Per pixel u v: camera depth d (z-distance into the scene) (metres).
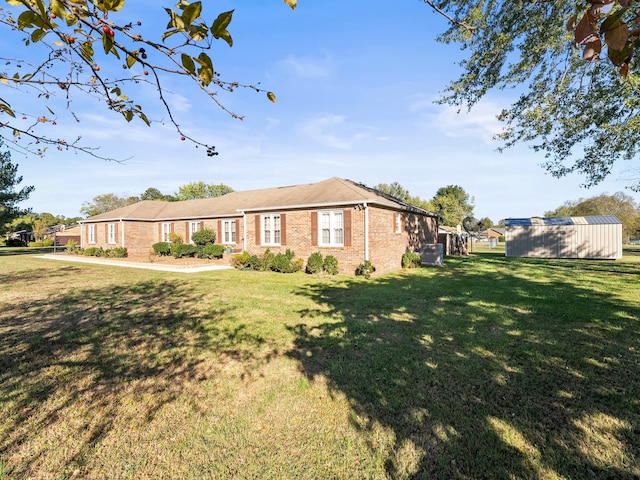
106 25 1.29
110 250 24.70
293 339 5.79
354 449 2.99
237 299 9.14
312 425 3.34
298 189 19.28
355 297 9.30
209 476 2.69
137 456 2.93
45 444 3.09
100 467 2.80
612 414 3.47
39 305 8.62
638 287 10.52
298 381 4.25
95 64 1.70
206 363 4.84
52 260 22.31
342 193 15.12
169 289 10.78
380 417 3.46
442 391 3.96
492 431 3.22
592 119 10.00
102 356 5.12
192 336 6.01
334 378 4.31
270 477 2.68
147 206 28.34
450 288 10.68
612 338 5.69
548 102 9.38
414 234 19.36
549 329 6.22
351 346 5.42
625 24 1.10
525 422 3.35
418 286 11.11
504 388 4.02
